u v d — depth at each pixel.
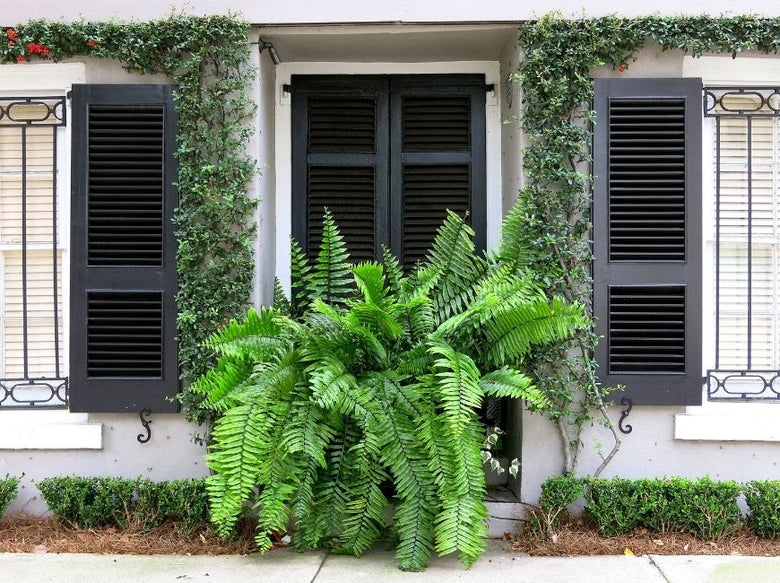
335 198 5.61
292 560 4.41
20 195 5.26
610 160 4.93
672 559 4.42
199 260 4.93
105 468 5.02
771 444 5.00
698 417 4.97
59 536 4.73
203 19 4.87
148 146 4.94
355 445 4.34
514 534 4.87
